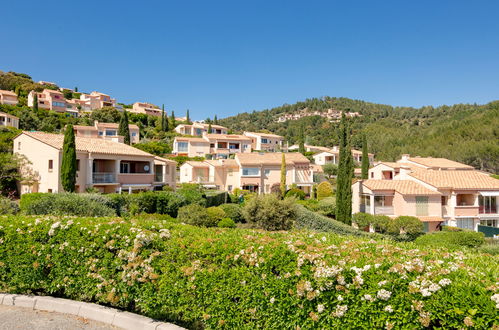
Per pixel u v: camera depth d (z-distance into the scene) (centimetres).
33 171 2819
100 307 602
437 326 401
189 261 558
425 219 2831
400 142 9031
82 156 2788
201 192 3105
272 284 486
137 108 11394
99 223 663
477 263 512
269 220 2033
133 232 611
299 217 2267
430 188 3091
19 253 662
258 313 497
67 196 1659
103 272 604
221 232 686
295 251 508
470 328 371
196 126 9231
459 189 3041
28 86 10169
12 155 2848
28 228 668
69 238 640
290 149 8931
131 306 627
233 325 511
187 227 725
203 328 560
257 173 4919
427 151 7406
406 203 2881
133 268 579
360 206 3150
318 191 4472
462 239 1639
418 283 405
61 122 7269
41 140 2786
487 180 3253
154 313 580
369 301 423
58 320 580
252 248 527
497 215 3117
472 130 7394
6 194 2852
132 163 3494
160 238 602
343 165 2603
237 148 7475
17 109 6906
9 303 642
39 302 632
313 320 450
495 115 7612
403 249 613
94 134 6862
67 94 11094
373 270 439
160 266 571
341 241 682
